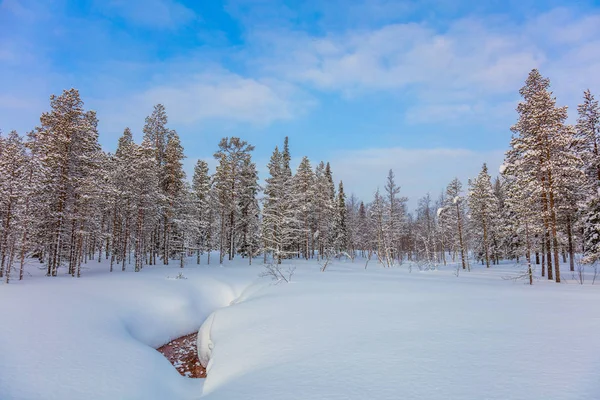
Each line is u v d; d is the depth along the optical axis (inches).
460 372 237.6
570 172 921.5
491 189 1749.5
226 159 1657.2
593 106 1097.4
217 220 1745.8
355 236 2605.8
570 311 442.9
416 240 2568.9
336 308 518.9
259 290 838.5
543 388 204.4
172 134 1657.2
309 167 1918.1
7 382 340.2
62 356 410.3
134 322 657.6
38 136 1117.1
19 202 908.6
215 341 450.9
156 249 1711.4
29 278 959.0
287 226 1641.2
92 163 1162.0
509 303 518.3
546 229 957.2
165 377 428.5
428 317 425.4
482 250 2034.9
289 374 266.2
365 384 229.6
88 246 1611.7
